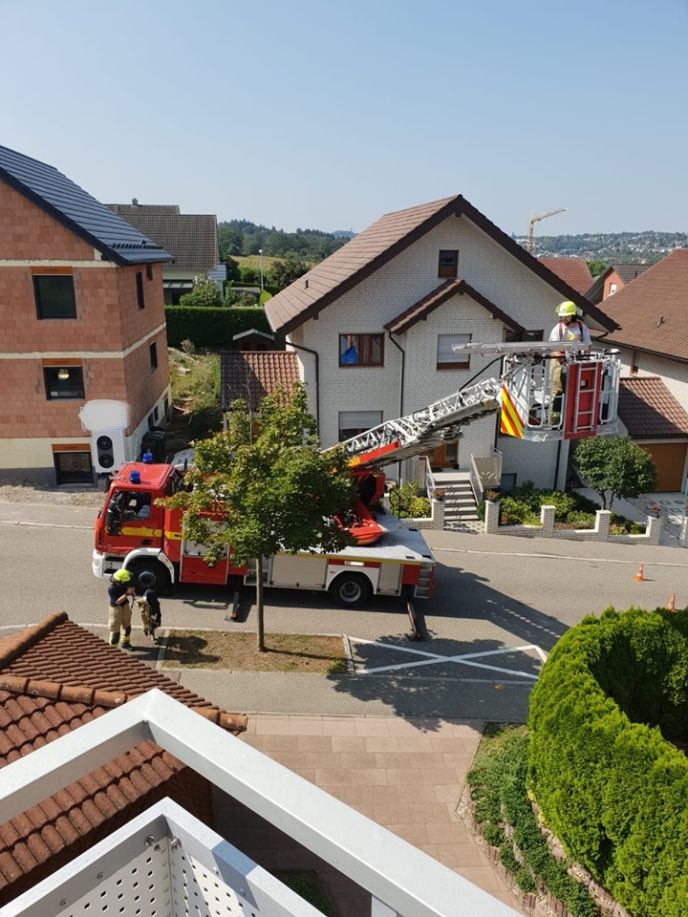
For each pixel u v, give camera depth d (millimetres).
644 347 27484
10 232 18953
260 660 12570
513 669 12977
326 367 21531
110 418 20906
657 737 7531
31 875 5723
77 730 2480
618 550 19969
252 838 8500
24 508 19500
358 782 9727
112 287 19844
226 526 13156
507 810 8828
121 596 12383
